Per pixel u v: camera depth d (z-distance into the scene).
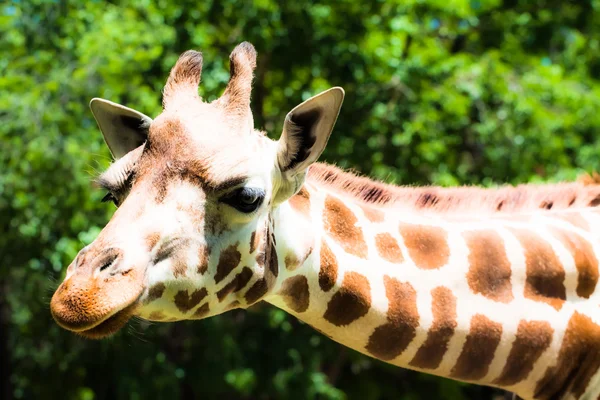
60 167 11.21
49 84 11.34
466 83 13.73
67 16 12.38
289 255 4.09
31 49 12.23
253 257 3.91
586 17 16.88
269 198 3.94
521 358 4.39
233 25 12.68
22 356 15.27
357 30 12.88
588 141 15.12
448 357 4.32
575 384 4.50
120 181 3.89
